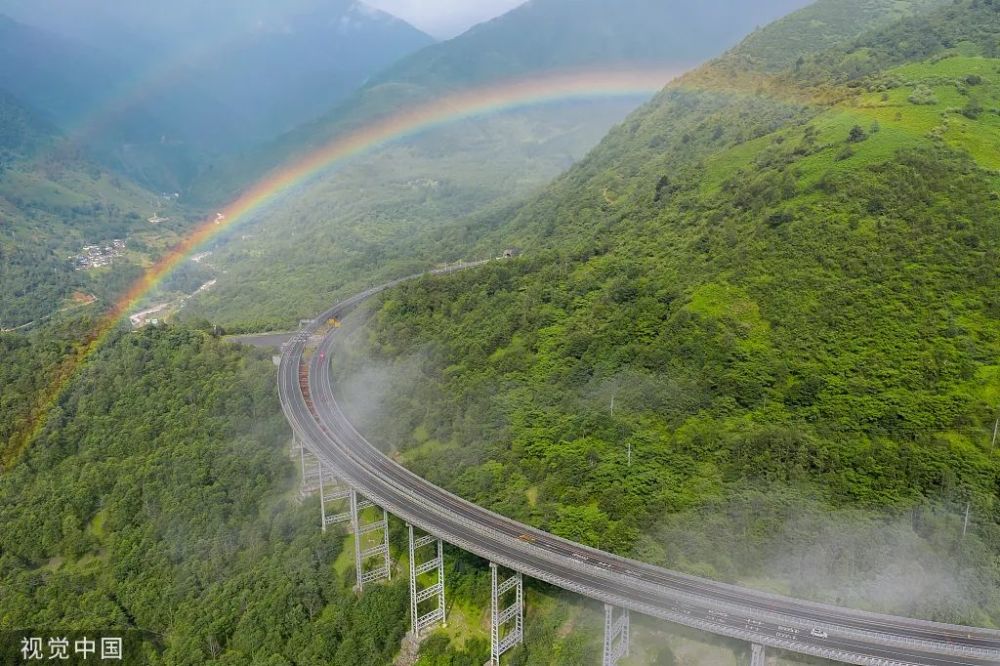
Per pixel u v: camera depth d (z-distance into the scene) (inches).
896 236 4938.5
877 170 5398.6
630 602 3002.0
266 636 4079.7
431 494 4185.5
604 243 6761.8
